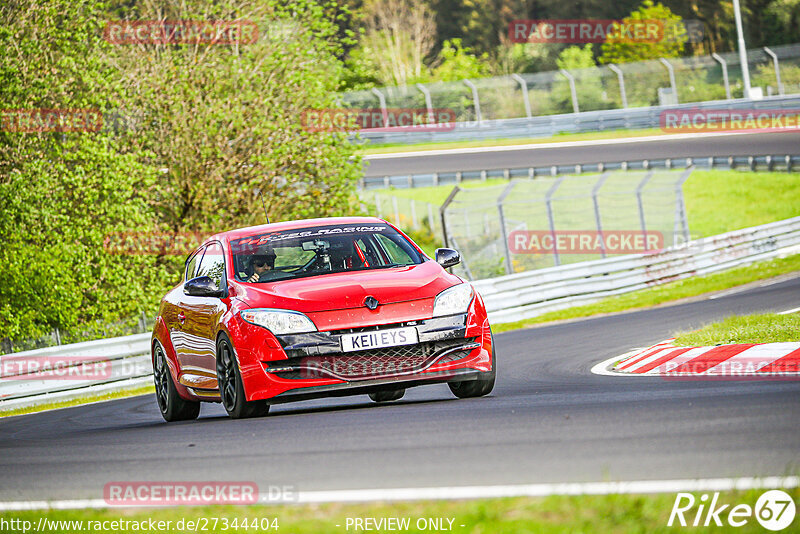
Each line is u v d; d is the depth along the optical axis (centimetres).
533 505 1309
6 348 7088
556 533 1166
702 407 2125
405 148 18212
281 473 1747
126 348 5538
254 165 8506
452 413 2344
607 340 4788
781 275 7819
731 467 1508
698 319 5278
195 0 8712
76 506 1633
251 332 2562
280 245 2916
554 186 9281
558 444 1802
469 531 1216
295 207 8719
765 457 1561
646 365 3497
